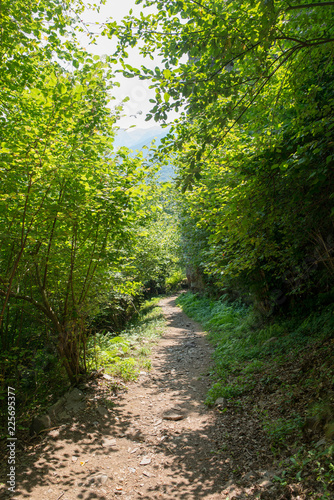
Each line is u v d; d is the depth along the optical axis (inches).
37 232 202.8
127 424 206.7
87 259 242.1
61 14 193.2
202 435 187.8
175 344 430.9
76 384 246.1
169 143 166.6
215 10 142.9
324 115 150.8
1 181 168.2
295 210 193.2
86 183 206.7
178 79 142.6
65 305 242.2
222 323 480.4
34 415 203.2
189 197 265.9
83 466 160.7
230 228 192.4
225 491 134.6
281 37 128.4
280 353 274.5
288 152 169.9
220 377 277.1
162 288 1212.5
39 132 171.9
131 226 245.9
